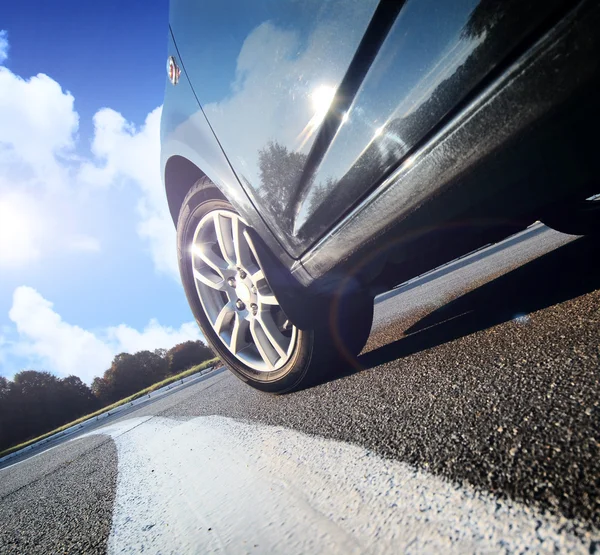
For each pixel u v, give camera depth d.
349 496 0.68
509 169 0.81
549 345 0.98
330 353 1.54
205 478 1.10
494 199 0.90
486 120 0.78
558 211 1.90
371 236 1.06
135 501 1.16
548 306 1.34
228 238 1.74
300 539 0.60
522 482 0.54
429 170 0.89
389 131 0.92
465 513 0.52
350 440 0.92
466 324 1.55
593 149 0.77
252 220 1.39
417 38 0.82
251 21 1.17
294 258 1.30
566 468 0.53
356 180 1.03
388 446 0.81
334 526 0.61
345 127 1.00
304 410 1.33
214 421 1.88
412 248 1.13
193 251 1.98
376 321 3.07
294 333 1.56
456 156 0.84
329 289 1.33
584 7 0.61
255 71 1.18
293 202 1.21
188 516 0.88
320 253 1.21
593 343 0.89
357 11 0.89
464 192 0.88
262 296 1.63
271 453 1.06
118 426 4.28
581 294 1.33
